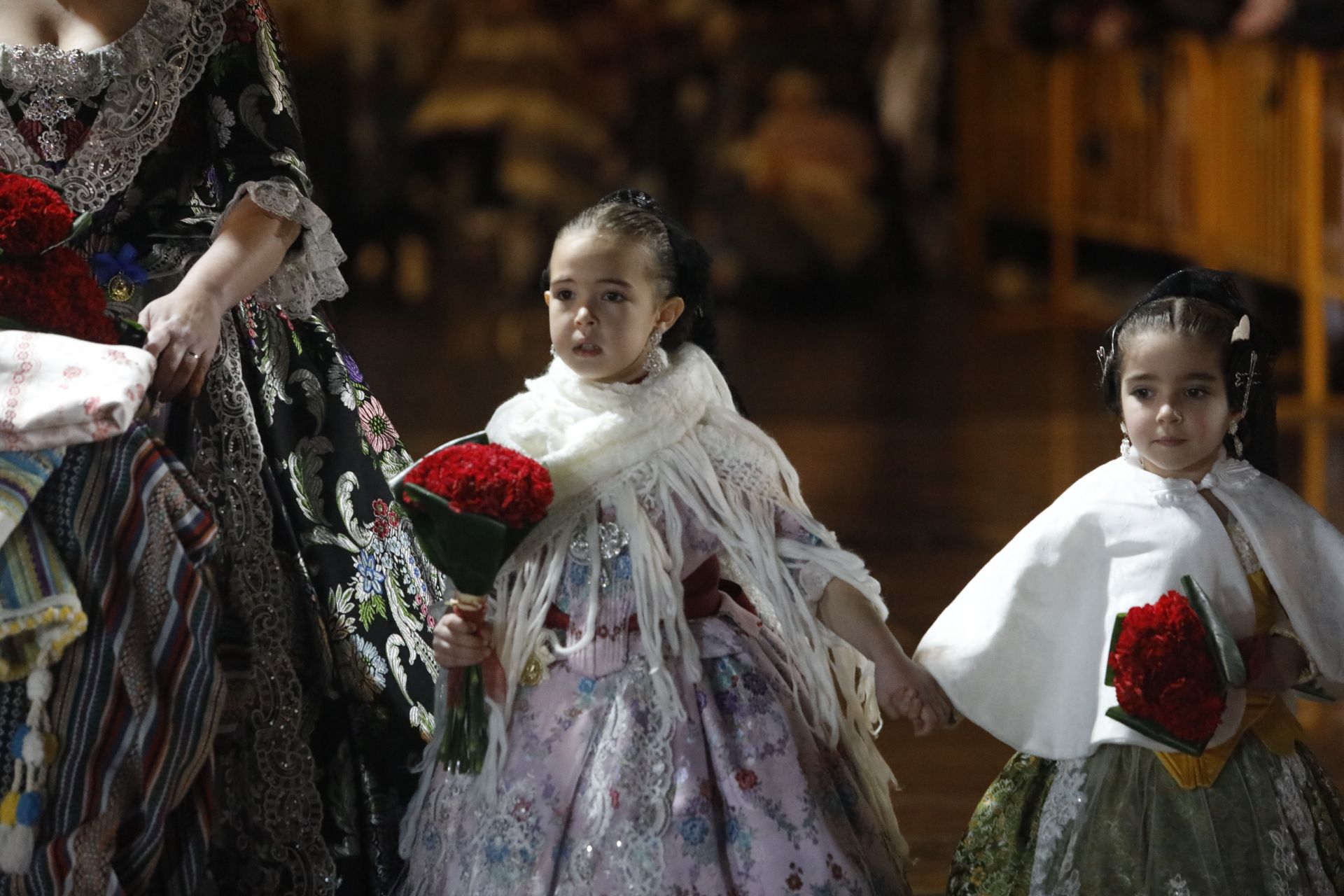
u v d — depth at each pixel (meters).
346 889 9.12
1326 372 25.53
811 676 8.82
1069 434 23.97
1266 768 8.32
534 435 8.88
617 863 8.22
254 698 8.96
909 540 18.11
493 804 8.52
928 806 11.27
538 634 8.70
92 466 8.00
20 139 8.68
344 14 43.44
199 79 8.96
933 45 42.38
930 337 35.06
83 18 8.80
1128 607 8.38
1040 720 8.49
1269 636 8.41
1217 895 8.12
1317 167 24.91
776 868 8.27
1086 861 8.31
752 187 40.75
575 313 8.76
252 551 9.09
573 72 42.75
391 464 9.97
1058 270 37.44
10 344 7.95
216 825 8.91
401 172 43.47
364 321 38.44
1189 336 8.36
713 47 43.72
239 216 8.85
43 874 7.75
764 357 32.47
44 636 7.72
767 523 8.87
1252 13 24.95
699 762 8.43
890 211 42.38
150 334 8.37
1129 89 32.88
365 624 9.41
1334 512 18.05
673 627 8.57
